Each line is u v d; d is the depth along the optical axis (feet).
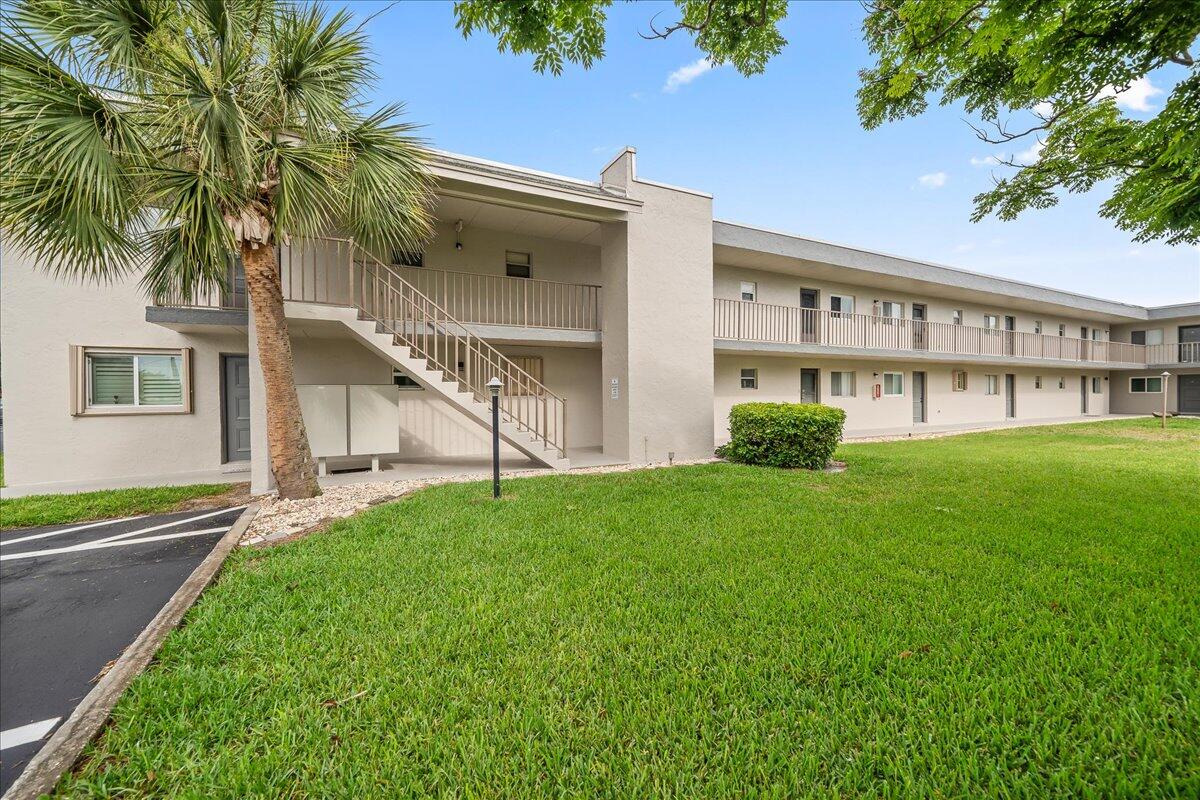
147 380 27.02
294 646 8.37
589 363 37.73
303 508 18.03
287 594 10.46
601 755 5.98
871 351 45.75
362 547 13.37
